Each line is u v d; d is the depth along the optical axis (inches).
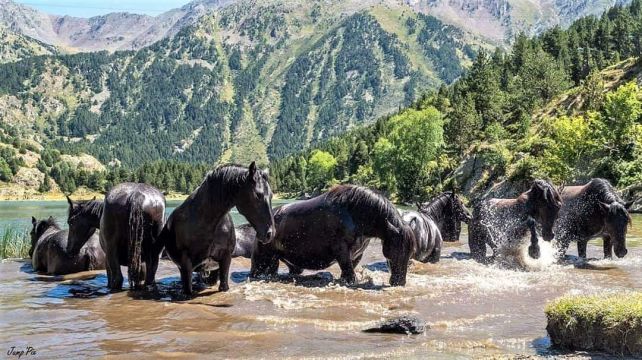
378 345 322.0
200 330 352.8
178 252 474.3
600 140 3021.7
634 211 2191.2
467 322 378.9
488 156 3919.8
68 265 616.7
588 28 7283.5
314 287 497.0
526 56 6446.9
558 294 473.4
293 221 535.5
